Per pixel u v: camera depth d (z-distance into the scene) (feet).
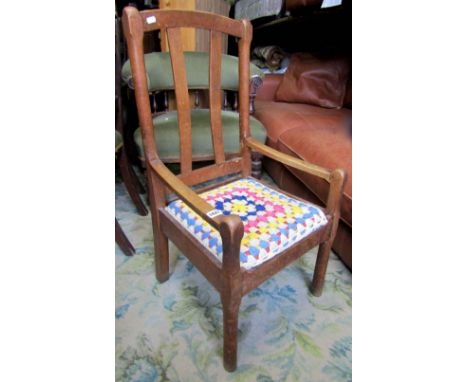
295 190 4.73
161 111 4.92
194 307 3.09
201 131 4.24
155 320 2.93
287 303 3.17
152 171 2.63
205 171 2.97
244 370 2.50
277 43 8.37
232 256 1.86
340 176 2.48
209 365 2.53
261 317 3.00
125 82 3.96
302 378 2.46
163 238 3.03
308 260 3.84
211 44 2.61
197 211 1.95
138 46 2.24
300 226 2.45
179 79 2.54
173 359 2.57
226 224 1.76
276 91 6.94
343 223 3.55
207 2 5.69
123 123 4.72
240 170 3.29
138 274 3.51
